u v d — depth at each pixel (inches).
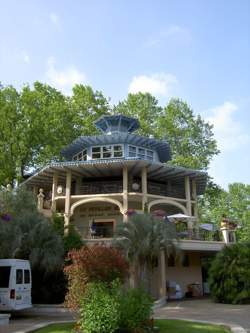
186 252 1273.4
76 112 1710.1
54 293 904.9
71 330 487.5
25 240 903.1
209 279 1015.6
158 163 1261.1
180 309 823.7
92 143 1396.4
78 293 492.4
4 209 897.5
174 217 1190.3
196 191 1566.2
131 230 929.5
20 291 727.1
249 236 2329.0
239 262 959.0
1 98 1535.4
